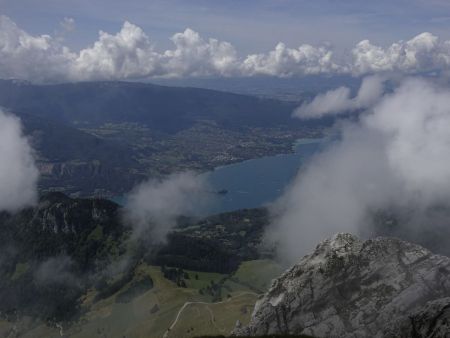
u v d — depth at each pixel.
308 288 104.56
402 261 103.81
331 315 98.00
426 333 72.00
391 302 95.88
